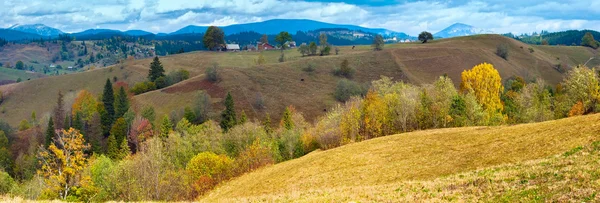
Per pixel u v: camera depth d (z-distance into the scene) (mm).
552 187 20797
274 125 139750
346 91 155875
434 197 24031
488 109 93500
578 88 84312
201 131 105000
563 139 35625
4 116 175750
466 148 44281
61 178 52531
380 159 49875
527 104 101000
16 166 107750
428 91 91438
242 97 153750
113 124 133250
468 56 198125
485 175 27500
